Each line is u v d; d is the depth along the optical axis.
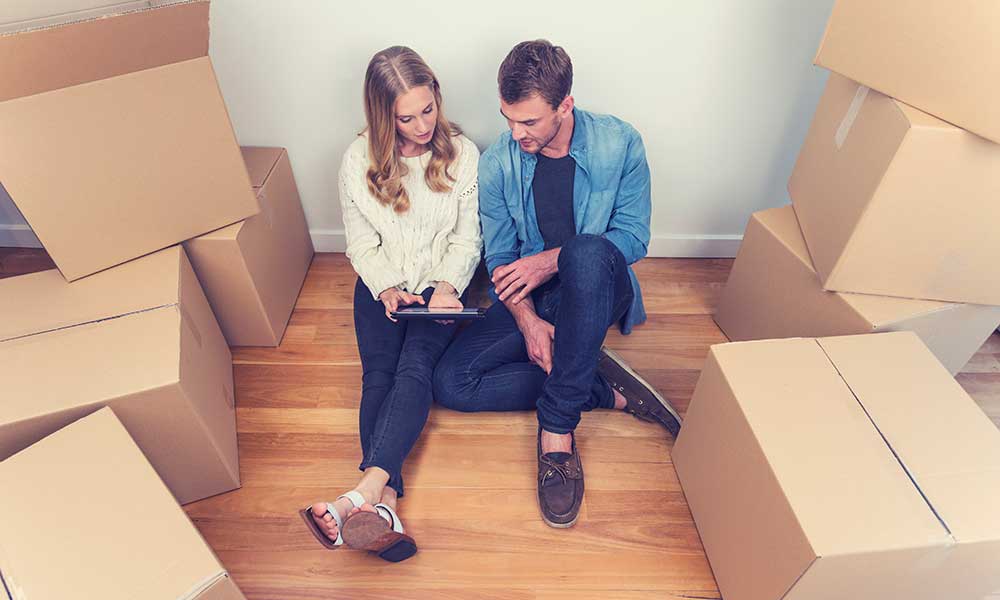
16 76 1.07
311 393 1.51
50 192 1.14
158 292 1.23
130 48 1.17
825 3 1.37
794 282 1.36
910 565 0.88
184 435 1.17
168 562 0.88
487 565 1.21
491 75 1.49
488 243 1.45
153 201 1.26
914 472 0.92
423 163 1.37
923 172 1.03
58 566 0.86
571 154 1.30
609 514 1.29
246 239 1.41
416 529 1.26
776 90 1.52
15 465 0.97
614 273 1.17
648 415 1.42
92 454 0.99
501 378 1.36
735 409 1.04
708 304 1.76
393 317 1.38
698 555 1.23
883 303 1.23
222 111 1.25
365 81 1.22
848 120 1.20
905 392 1.04
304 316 1.71
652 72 1.48
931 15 0.95
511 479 1.35
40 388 1.05
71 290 1.24
